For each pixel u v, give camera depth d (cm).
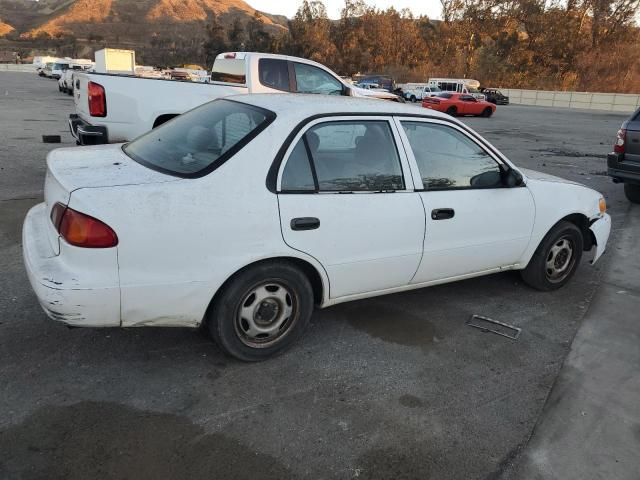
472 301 467
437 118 406
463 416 312
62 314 289
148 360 347
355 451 279
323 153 351
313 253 343
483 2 7056
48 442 271
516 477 269
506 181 430
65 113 1931
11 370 328
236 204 314
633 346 403
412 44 8350
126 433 281
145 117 723
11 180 793
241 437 284
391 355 373
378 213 363
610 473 275
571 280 528
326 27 8800
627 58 5191
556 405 328
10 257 494
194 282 308
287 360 358
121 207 290
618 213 805
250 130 338
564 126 2502
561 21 6125
